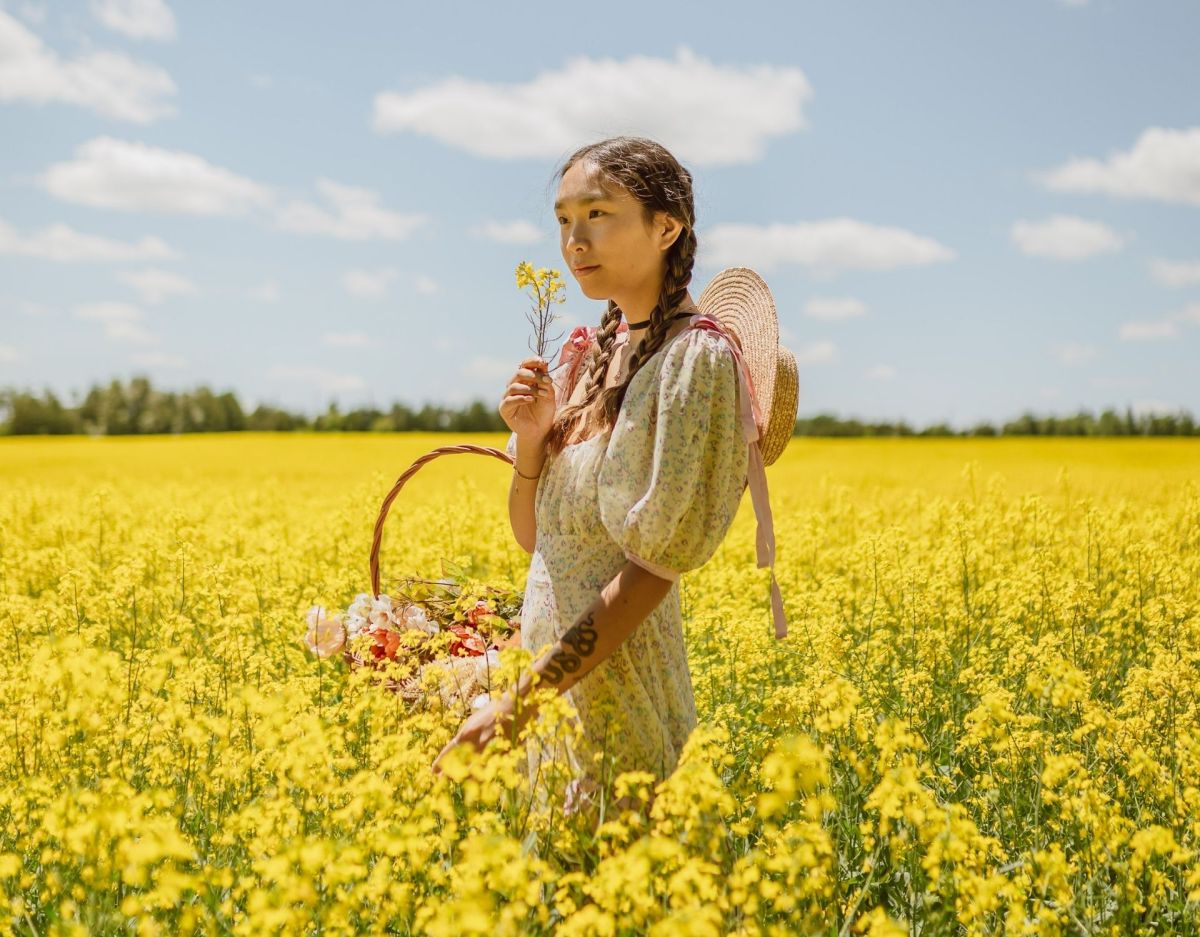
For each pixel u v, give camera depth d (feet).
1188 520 31.09
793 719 11.44
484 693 12.43
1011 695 12.10
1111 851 9.33
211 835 9.93
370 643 14.49
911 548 27.61
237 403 262.67
